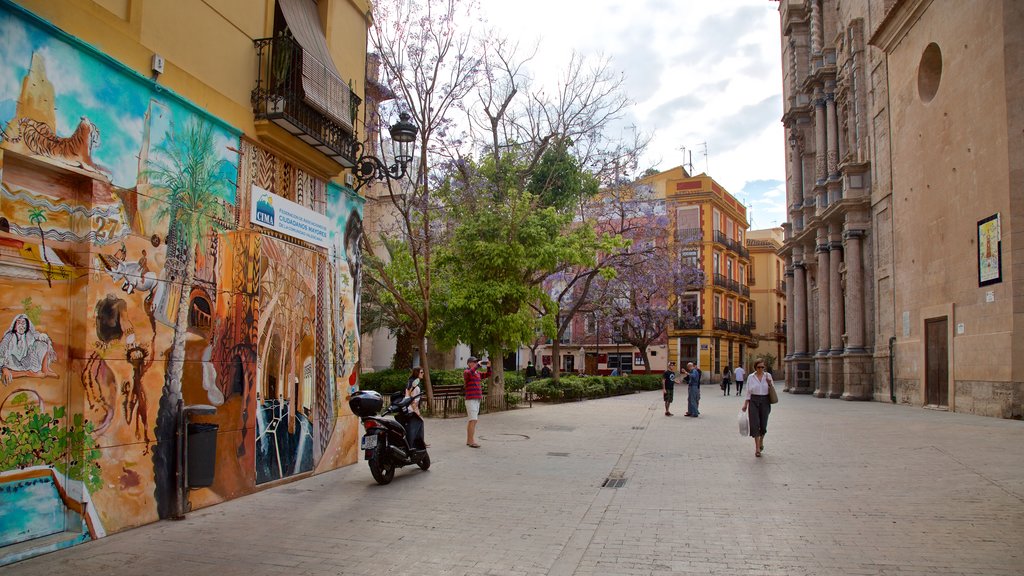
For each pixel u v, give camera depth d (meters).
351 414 10.25
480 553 5.50
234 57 7.86
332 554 5.43
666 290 38.56
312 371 9.27
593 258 21.33
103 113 5.96
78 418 5.69
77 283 5.79
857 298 26.23
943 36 19.02
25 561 5.12
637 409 22.03
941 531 6.08
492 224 19.58
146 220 6.42
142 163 6.39
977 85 17.17
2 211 5.24
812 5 32.06
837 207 26.91
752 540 5.88
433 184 20.75
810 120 34.03
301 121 8.66
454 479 8.94
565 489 8.27
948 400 19.02
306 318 9.17
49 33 5.45
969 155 17.64
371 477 9.04
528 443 12.80
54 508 5.56
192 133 7.07
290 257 8.81
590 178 25.52
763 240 65.31
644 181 31.98
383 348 34.91
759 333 64.44
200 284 7.12
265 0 8.50
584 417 18.59
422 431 9.71
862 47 26.58
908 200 21.77
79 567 5.01
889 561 5.22
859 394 25.73
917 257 21.05
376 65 17.36
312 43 9.33
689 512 6.99
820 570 5.02
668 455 11.21
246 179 8.00
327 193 9.91
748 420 10.93
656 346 52.84
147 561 5.18
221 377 7.40
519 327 19.44
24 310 5.38
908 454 10.63
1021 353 15.63
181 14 7.00
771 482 8.65
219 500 7.30
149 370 6.40
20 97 5.20
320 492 8.01
